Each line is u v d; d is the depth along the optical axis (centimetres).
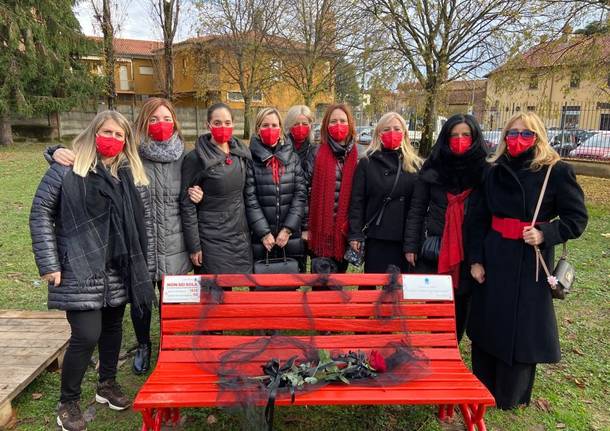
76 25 2097
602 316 443
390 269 289
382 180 339
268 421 223
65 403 270
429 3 1499
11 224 746
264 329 277
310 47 2166
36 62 1883
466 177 301
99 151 263
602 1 1029
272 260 356
